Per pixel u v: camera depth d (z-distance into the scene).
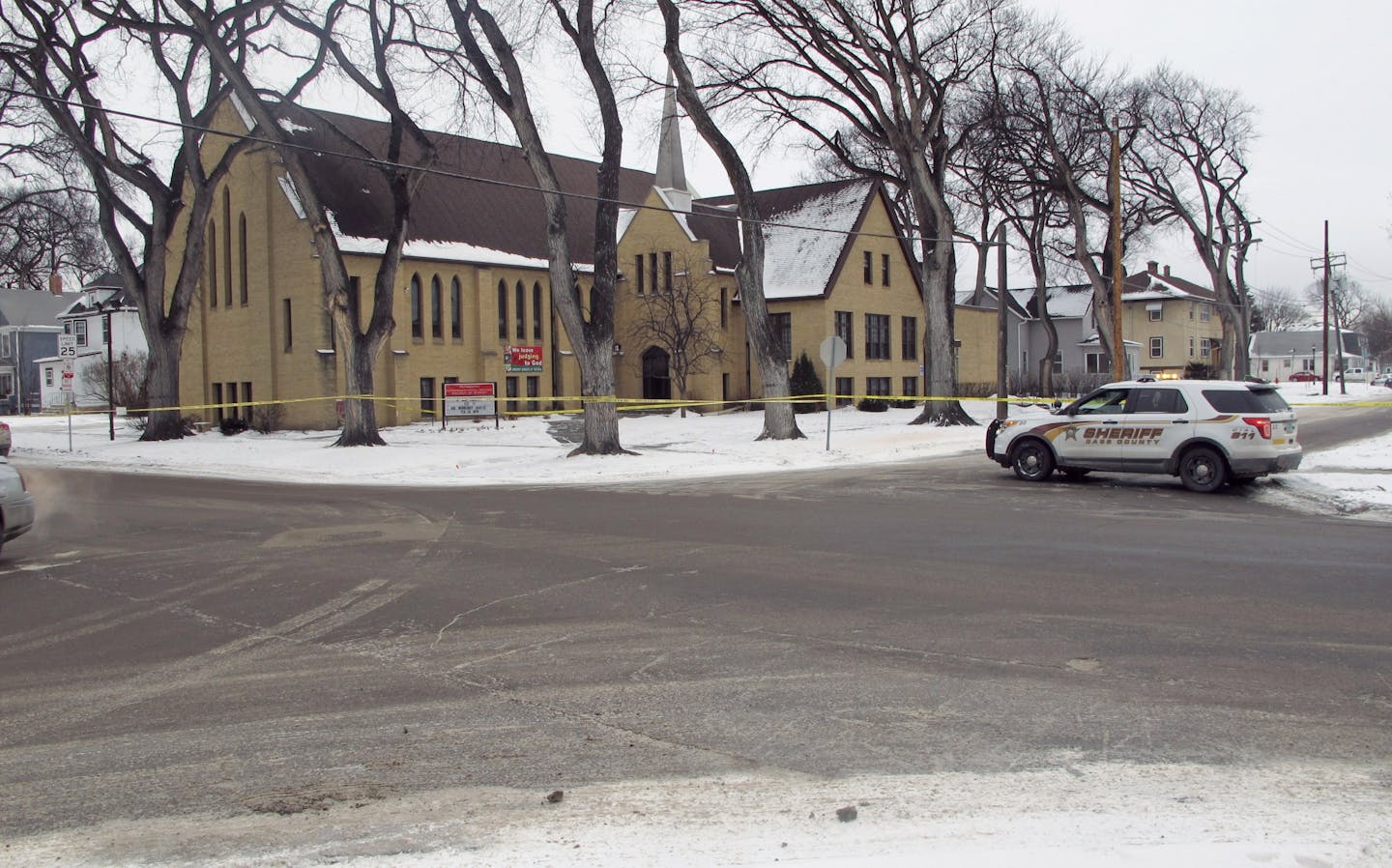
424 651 7.58
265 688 6.73
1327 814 4.53
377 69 30.52
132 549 12.59
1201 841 4.23
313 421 40.91
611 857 4.20
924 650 7.42
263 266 42.28
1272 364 123.25
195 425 42.97
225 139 43.59
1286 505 15.52
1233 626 7.95
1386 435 28.56
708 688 6.57
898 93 35.31
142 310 35.31
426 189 45.81
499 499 17.59
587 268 49.50
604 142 25.56
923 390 53.66
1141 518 14.14
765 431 29.62
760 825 4.49
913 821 4.50
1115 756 5.30
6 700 6.59
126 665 7.36
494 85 25.91
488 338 45.38
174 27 30.00
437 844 4.38
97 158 33.94
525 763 5.34
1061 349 81.19
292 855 4.30
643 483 19.98
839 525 13.68
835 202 50.94
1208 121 55.19
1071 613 8.49
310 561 11.51
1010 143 47.22
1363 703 6.11
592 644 7.71
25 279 76.12
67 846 4.45
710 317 46.88
